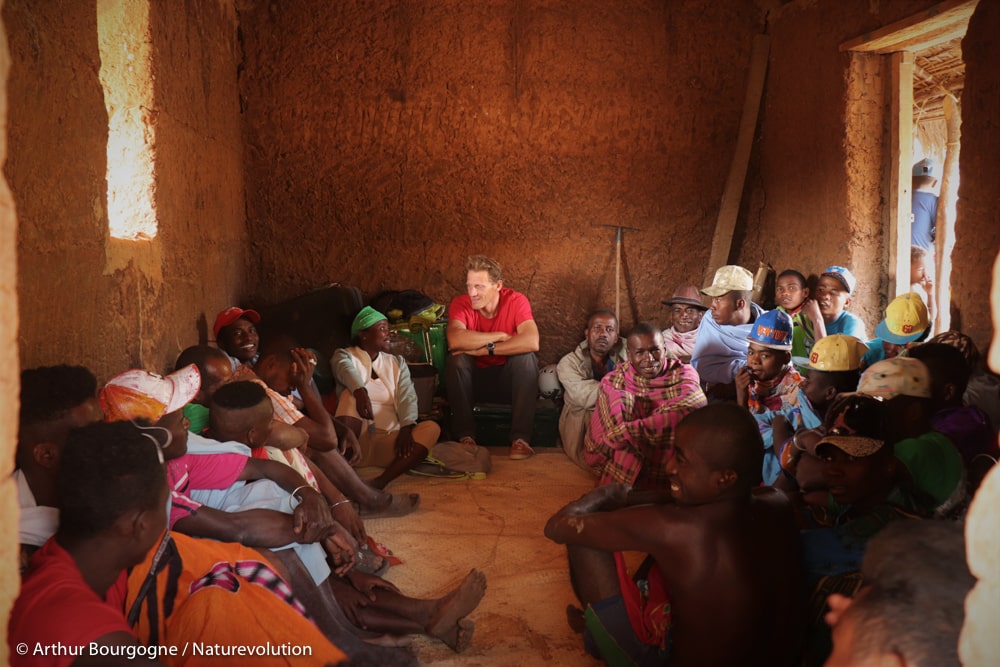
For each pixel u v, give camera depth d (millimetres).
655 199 6457
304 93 6148
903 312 4035
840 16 5297
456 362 5422
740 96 6410
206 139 5008
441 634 2676
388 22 6141
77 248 2855
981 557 1154
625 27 6285
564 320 6516
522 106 6289
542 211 6402
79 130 2875
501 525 3990
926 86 6953
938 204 7277
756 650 2109
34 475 2021
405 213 6320
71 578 1654
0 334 1179
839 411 2490
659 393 4199
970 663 1157
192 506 2371
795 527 2273
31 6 2523
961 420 2807
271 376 3809
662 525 2152
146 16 3846
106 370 3133
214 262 5141
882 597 1265
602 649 2414
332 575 2891
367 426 4688
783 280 5277
